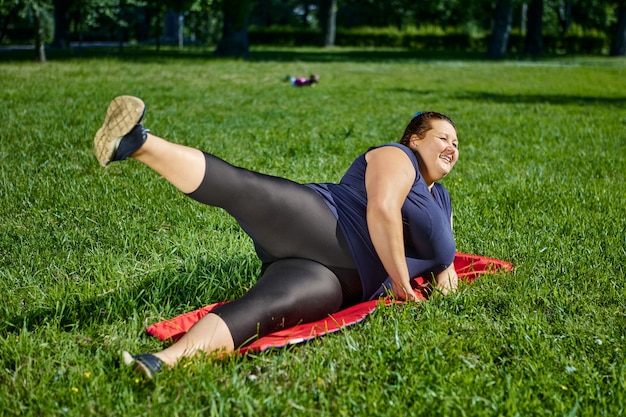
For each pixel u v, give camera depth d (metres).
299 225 3.07
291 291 2.97
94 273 3.86
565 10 50.72
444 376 2.71
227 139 8.53
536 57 37.44
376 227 3.17
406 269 3.26
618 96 17.20
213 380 2.63
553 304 3.51
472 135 9.73
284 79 18.83
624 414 2.53
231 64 25.33
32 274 3.87
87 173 6.38
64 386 2.63
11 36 46.84
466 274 3.88
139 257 4.25
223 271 3.88
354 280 3.22
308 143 8.35
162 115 10.72
